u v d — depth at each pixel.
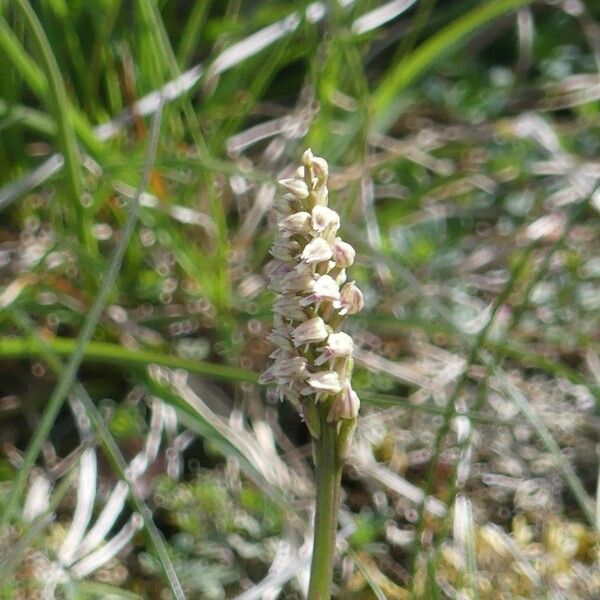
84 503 0.33
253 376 0.33
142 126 0.39
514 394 0.30
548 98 0.48
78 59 0.40
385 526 0.33
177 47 0.45
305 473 0.36
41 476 0.34
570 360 0.39
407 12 0.50
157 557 0.29
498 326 0.40
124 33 0.41
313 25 0.41
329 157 0.41
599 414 0.37
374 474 0.34
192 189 0.40
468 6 0.48
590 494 0.35
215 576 0.32
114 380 0.38
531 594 0.31
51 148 0.43
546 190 0.44
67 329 0.40
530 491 0.34
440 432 0.29
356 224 0.42
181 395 0.35
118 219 0.39
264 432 0.36
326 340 0.20
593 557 0.32
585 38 0.51
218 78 0.43
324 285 0.19
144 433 0.37
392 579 0.33
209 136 0.43
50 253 0.37
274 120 0.45
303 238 0.20
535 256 0.42
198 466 0.36
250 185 0.42
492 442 0.36
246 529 0.33
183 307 0.40
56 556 0.30
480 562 0.32
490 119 0.48
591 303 0.40
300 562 0.30
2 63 0.38
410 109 0.48
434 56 0.42
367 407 0.37
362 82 0.40
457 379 0.38
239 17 0.47
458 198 0.45
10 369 0.38
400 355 0.40
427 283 0.41
